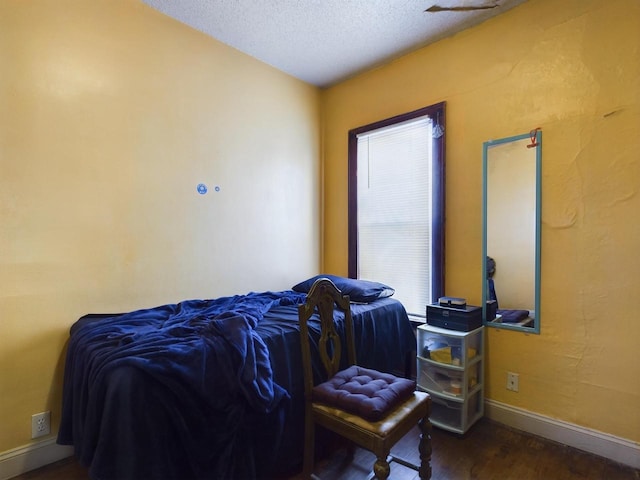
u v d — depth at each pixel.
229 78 2.58
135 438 1.13
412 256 2.72
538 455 1.86
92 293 1.94
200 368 1.30
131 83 2.09
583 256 1.91
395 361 2.44
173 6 2.16
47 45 1.79
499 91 2.22
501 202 2.21
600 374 1.86
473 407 2.19
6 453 1.68
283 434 1.62
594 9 1.87
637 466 1.74
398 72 2.75
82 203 1.91
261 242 2.80
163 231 2.23
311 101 3.21
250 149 2.72
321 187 3.29
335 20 2.28
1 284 1.67
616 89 1.80
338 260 3.22
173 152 2.28
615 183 1.81
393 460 1.69
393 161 2.83
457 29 2.38
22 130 1.72
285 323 1.83
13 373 1.70
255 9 2.18
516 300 2.14
